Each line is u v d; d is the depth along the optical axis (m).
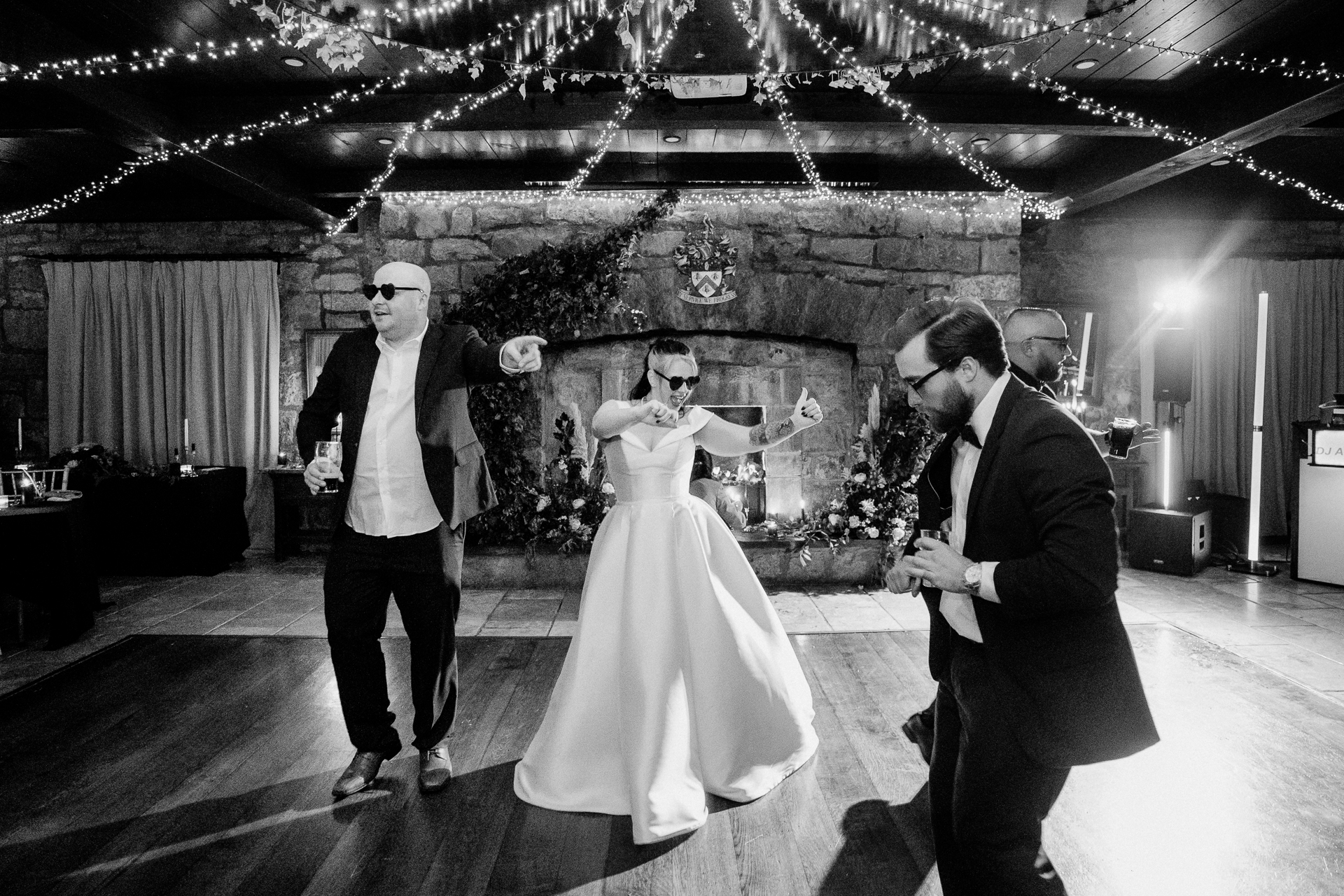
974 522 1.52
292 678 3.76
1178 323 7.12
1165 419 7.13
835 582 5.63
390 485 2.57
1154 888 2.12
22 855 2.30
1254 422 5.81
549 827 2.43
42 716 3.31
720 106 4.57
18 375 7.29
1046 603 1.34
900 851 2.29
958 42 3.68
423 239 5.95
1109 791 2.64
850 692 3.56
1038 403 1.49
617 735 2.54
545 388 6.05
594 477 5.76
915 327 1.58
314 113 4.52
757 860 2.25
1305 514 5.59
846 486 5.77
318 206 6.27
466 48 3.74
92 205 6.93
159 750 2.98
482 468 2.73
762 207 5.90
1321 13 3.58
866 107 4.56
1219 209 7.03
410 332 2.65
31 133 4.60
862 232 5.93
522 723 3.23
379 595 2.66
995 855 1.50
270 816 2.50
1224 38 3.78
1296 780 2.70
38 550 4.23
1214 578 5.72
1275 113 4.12
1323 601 5.05
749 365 6.08
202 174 5.00
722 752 2.54
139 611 5.00
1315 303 7.13
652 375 2.76
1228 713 3.27
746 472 5.90
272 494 6.95
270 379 7.14
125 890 2.13
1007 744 1.45
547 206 5.92
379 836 2.38
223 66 4.16
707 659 2.55
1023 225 6.89
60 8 3.54
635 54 3.84
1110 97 4.55
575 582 5.58
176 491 6.09
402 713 3.38
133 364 7.20
